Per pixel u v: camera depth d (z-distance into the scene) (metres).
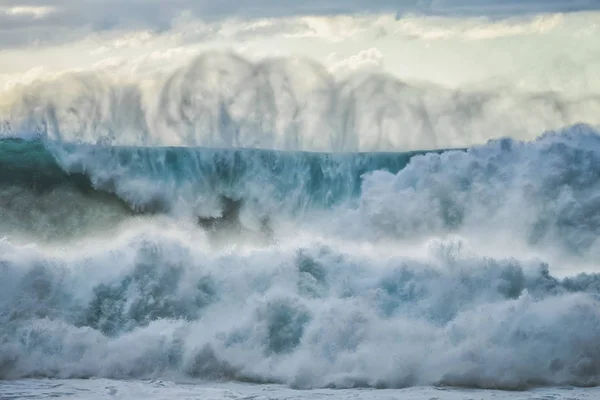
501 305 51.72
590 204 65.62
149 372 49.44
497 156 67.56
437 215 66.25
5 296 53.09
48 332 50.81
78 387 46.84
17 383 47.72
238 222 71.75
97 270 55.03
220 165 72.81
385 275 54.47
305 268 55.03
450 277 54.06
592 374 48.34
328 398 44.81
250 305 52.25
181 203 71.56
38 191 69.69
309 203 72.88
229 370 49.25
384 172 68.31
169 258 55.28
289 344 50.41
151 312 53.84
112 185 70.88
